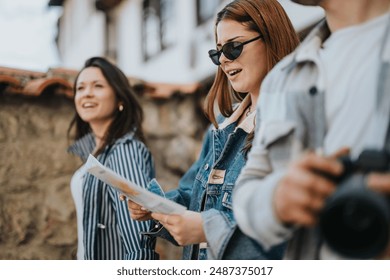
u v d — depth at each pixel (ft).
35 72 11.85
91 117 8.13
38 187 11.06
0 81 10.87
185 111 13.26
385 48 4.07
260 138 4.36
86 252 7.25
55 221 11.02
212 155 6.39
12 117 11.16
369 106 4.01
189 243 5.44
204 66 24.54
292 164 3.64
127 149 7.68
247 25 5.83
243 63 5.86
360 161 3.46
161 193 6.70
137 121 8.29
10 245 10.64
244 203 4.00
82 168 7.96
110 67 8.29
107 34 39.70
